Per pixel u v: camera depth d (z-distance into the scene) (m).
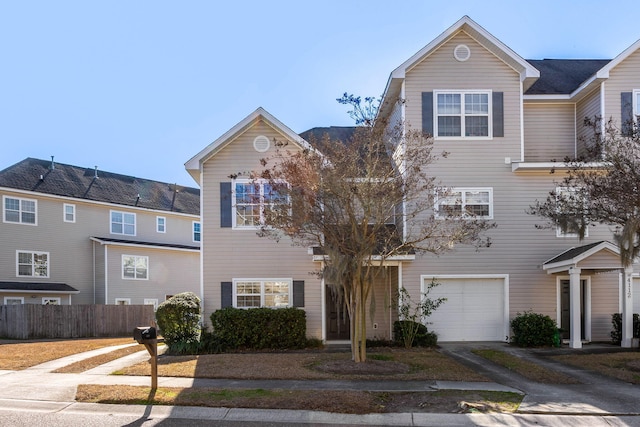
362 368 11.70
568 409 8.45
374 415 8.23
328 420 8.05
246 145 17.61
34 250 27.88
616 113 16.89
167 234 34.66
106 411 8.66
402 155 12.55
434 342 16.09
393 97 17.03
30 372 12.15
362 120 12.34
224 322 15.92
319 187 11.45
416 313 16.12
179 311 15.45
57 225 29.02
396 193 11.85
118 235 31.94
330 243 12.36
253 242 17.42
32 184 28.61
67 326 23.36
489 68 17.39
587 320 16.94
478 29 16.92
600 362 12.70
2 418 8.28
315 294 17.28
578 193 12.99
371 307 12.68
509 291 16.94
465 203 17.03
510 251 17.02
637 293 17.03
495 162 17.17
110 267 30.27
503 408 8.51
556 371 11.73
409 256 16.50
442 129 17.23
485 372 11.73
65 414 8.51
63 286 28.39
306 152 11.95
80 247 29.97
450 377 10.85
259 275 17.33
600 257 15.33
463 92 17.30
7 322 22.70
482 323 17.05
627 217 11.90
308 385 10.17
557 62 21.75
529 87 18.34
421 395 9.33
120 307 25.08
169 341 15.41
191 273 34.84
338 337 18.36
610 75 17.03
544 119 18.59
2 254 26.59
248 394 9.37
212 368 11.98
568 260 15.52
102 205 31.12
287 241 17.41
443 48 17.42
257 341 15.86
